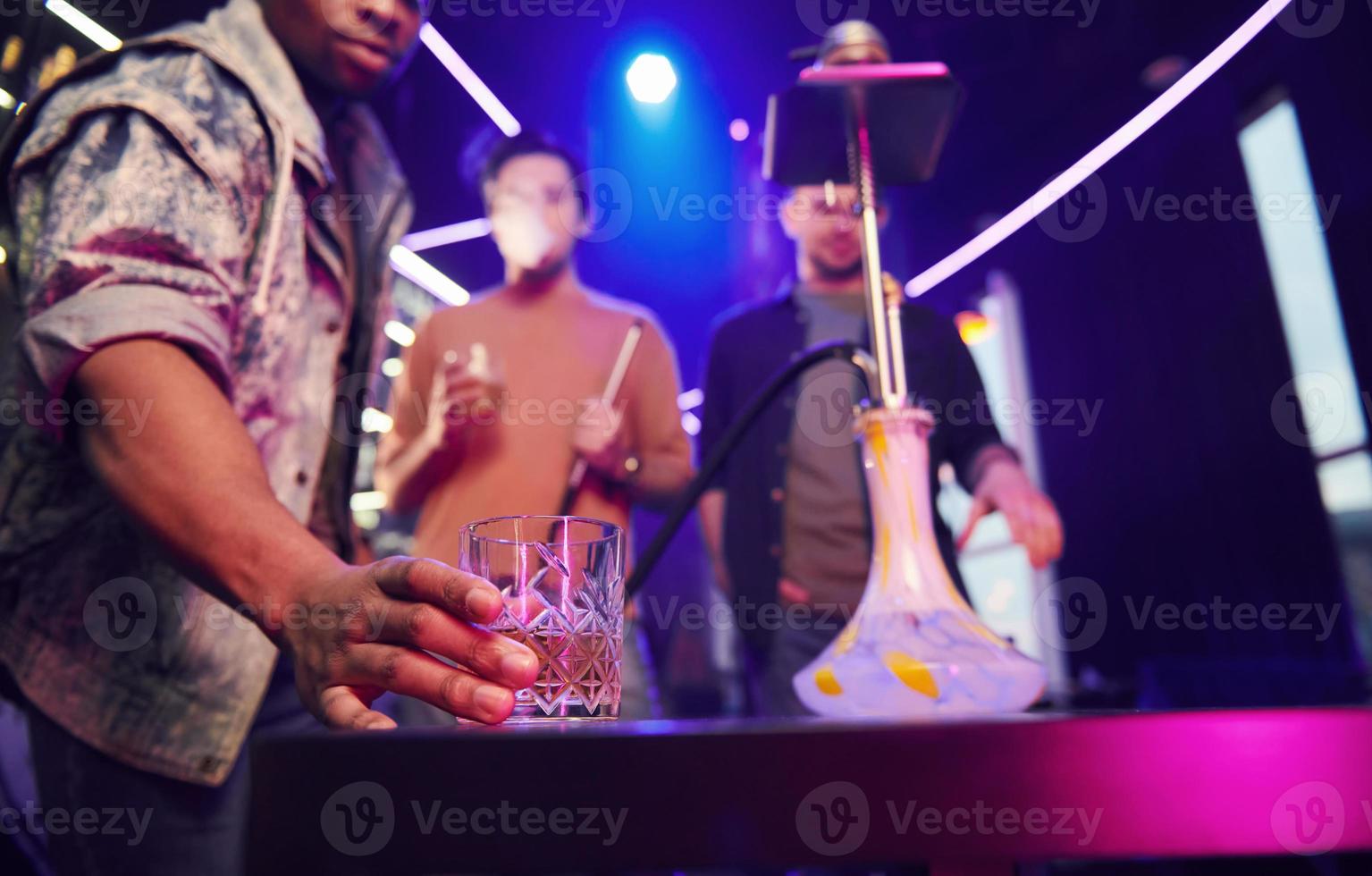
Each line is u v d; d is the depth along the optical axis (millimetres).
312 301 882
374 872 285
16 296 728
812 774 297
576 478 1556
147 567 760
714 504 1736
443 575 440
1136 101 5277
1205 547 5398
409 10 931
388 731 301
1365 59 4203
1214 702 3912
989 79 5258
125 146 676
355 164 1059
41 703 731
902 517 633
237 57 847
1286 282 4891
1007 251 6719
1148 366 5766
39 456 744
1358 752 303
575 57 4117
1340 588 4598
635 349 1800
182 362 599
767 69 4371
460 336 1744
